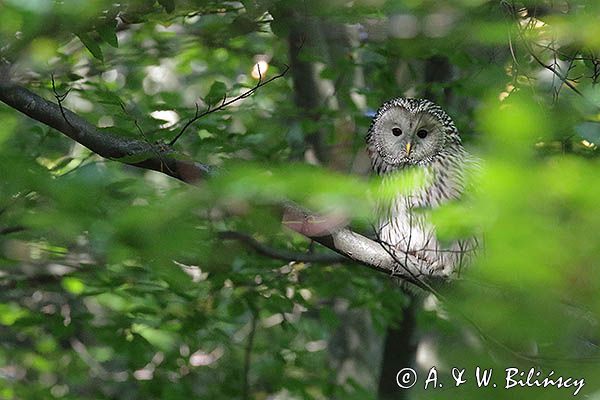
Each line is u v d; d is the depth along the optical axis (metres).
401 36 12.47
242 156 12.62
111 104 10.80
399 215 10.34
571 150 7.45
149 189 8.96
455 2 10.48
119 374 15.45
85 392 14.39
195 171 8.12
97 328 12.39
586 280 5.11
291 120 14.62
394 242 10.38
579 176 5.04
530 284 5.24
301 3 10.74
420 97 13.55
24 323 12.44
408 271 8.67
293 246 13.38
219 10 11.63
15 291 14.77
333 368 16.50
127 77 15.41
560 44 9.10
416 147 11.08
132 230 7.91
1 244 10.86
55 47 9.40
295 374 14.22
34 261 11.12
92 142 8.44
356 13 11.44
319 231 8.29
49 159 12.02
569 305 5.31
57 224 8.13
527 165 5.15
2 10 8.16
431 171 10.79
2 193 8.45
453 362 6.43
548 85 9.30
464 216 5.66
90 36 9.05
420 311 13.24
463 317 6.04
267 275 13.09
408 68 13.50
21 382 14.39
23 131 12.32
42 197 8.59
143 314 12.41
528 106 5.31
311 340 16.59
